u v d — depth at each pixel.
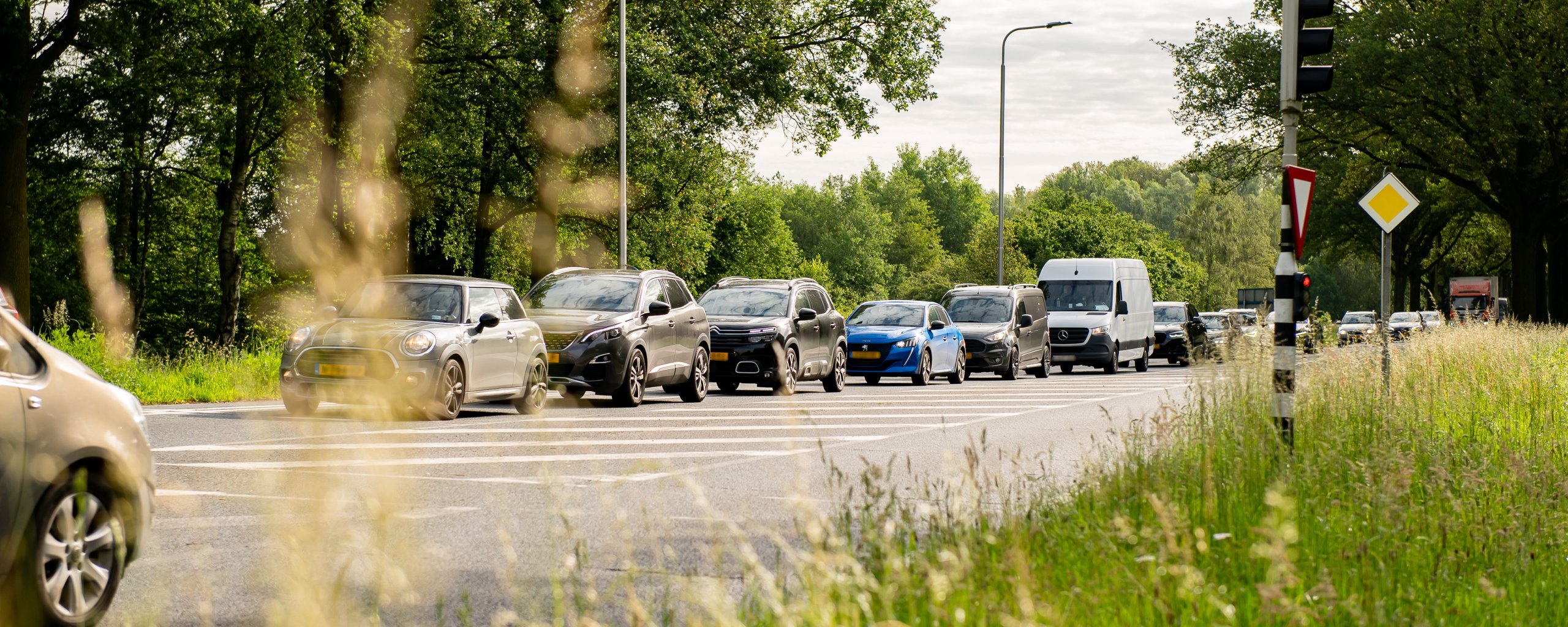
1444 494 8.73
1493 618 6.19
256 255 60.44
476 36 39.56
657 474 13.11
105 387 7.04
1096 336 42.97
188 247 60.44
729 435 17.50
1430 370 17.59
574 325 22.48
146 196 53.06
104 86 37.56
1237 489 8.73
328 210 40.31
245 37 34.06
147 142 47.62
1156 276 129.25
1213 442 10.47
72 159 42.81
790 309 28.19
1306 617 5.13
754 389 30.17
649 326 23.53
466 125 42.53
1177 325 51.88
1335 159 59.12
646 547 8.84
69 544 6.55
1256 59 52.03
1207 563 6.41
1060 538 6.84
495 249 60.03
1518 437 14.09
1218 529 7.57
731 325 27.16
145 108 38.75
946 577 5.12
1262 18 56.00
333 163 40.28
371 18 36.22
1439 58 48.28
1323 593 5.15
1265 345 13.66
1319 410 13.34
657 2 40.81
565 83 39.38
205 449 14.20
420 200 49.53
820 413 22.05
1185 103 54.97
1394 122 52.38
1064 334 43.19
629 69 38.81
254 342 31.72
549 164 43.12
